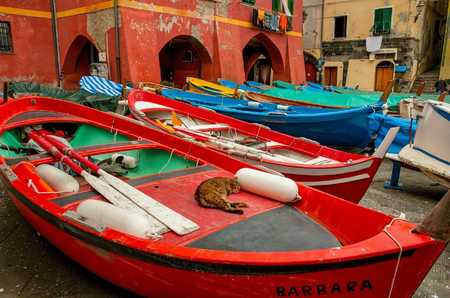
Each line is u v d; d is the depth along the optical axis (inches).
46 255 179.0
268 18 808.9
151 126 286.8
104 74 590.9
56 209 144.9
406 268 106.3
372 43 1077.8
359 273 105.5
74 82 705.0
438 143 237.3
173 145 227.8
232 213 152.9
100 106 408.2
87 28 626.5
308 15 1202.0
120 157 222.5
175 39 753.6
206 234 135.9
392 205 268.7
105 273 140.1
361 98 576.1
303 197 161.5
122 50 573.3
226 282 112.3
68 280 159.9
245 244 131.3
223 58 716.7
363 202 273.0
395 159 297.1
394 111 469.4
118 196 159.6
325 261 103.2
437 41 1213.1
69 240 144.9
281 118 373.4
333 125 359.6
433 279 174.4
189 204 159.8
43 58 681.0
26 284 156.4
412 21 1013.8
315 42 1202.0
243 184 175.2
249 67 1026.7
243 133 307.0
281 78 906.7
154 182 180.7
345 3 1120.2
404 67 1032.8
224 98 491.5
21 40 653.9
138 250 119.7
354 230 138.4
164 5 615.8
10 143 238.4
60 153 195.8
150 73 595.2
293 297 110.6
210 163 208.5
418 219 243.9
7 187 180.2
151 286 127.4
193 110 340.8
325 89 812.6
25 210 167.6
